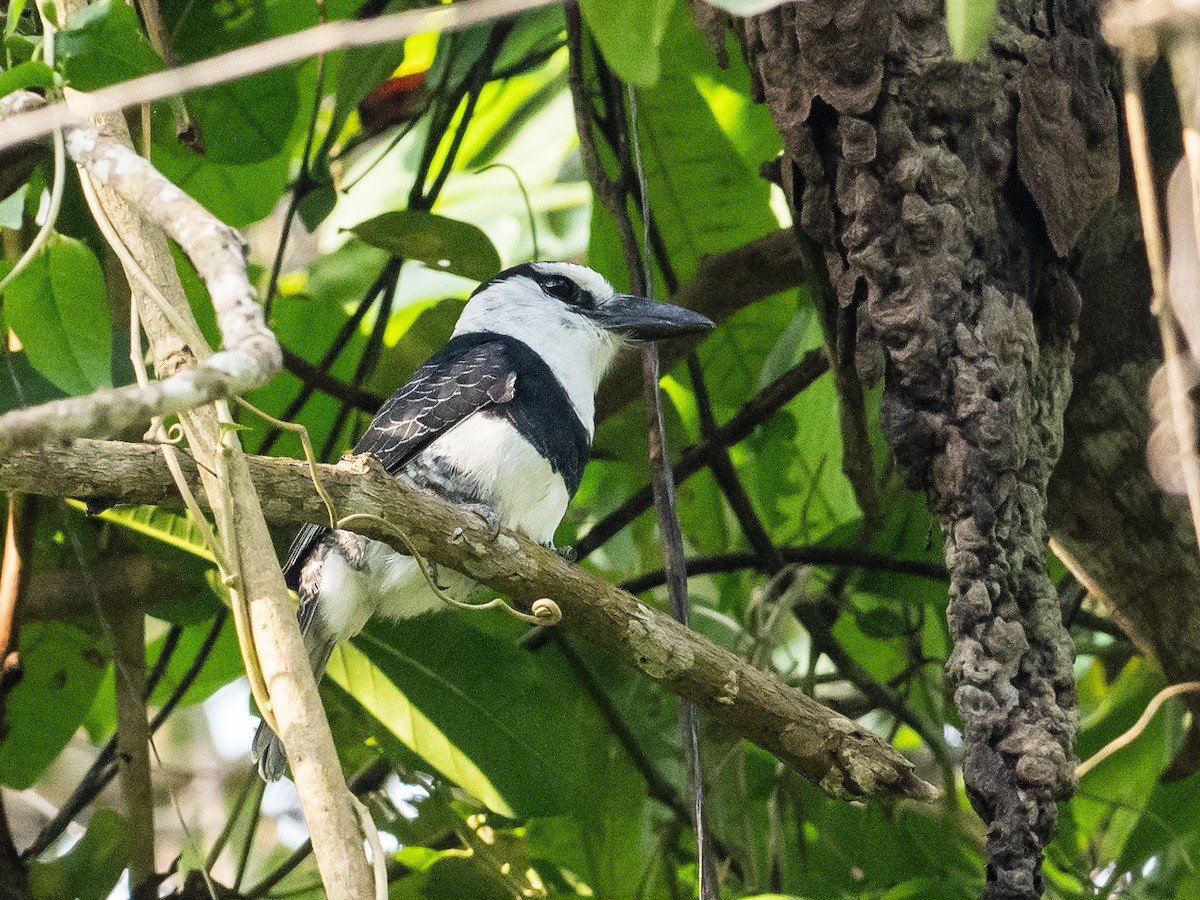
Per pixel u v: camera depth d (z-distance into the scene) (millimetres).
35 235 7852
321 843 4332
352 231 8375
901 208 5348
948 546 5246
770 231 9516
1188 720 8273
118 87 4117
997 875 4812
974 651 5070
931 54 5359
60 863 8156
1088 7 5555
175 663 9703
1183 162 5305
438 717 7727
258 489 5293
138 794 7707
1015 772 4910
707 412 8859
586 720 8812
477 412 7926
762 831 8836
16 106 5219
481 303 8938
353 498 5484
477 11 3939
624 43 4406
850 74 5379
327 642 7672
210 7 7805
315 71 9781
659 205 9547
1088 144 5480
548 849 8664
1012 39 5453
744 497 8938
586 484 10906
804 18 5383
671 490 6406
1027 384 5379
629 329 8570
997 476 5230
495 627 9047
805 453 10305
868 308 5391
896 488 9266
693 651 5797
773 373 9812
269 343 3604
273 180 9281
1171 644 6883
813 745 5805
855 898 8367
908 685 9094
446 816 8141
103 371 6164
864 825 8492
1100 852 8914
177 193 4211
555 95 12078
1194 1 4418
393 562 7496
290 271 13227
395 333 10789
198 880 7758
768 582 8789
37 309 6137
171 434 7027
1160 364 6355
